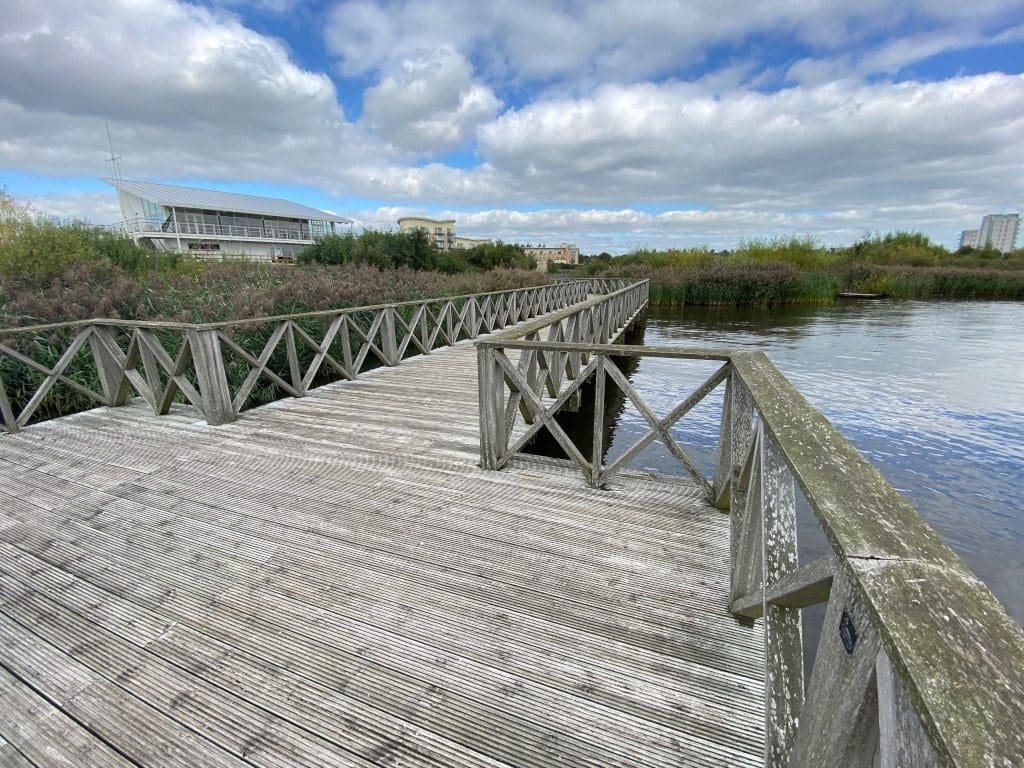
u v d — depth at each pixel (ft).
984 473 13.24
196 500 7.62
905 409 18.71
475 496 7.70
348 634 4.81
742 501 5.72
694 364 29.09
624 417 18.78
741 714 3.89
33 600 5.34
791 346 32.91
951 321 45.42
